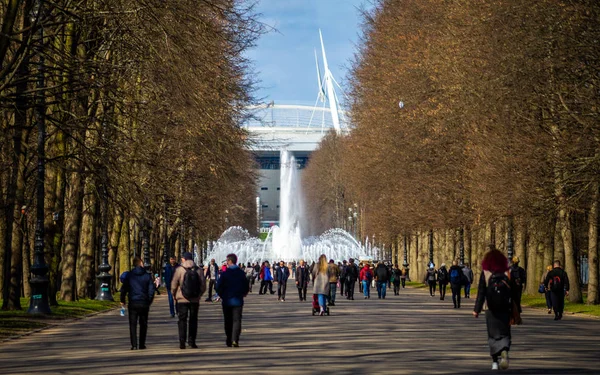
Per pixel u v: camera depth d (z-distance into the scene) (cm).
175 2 3991
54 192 5041
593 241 5519
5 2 4038
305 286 6988
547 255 6600
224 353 2636
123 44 4138
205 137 6444
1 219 4775
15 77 3947
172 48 4034
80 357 2603
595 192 5281
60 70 3741
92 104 4794
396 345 2902
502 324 2083
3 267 5641
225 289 2861
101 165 4478
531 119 5512
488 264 2108
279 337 3269
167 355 2597
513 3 5200
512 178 5562
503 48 5375
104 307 5503
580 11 4841
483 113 5894
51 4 3497
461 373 2070
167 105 4912
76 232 5612
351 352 2645
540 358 2473
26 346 3067
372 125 9544
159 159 5400
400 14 8769
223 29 5309
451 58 6744
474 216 6981
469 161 7000
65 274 5606
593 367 2230
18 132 4200
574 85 4981
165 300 7212
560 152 5181
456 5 6719
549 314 5041
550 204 5509
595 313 4931
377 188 9825
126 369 2217
